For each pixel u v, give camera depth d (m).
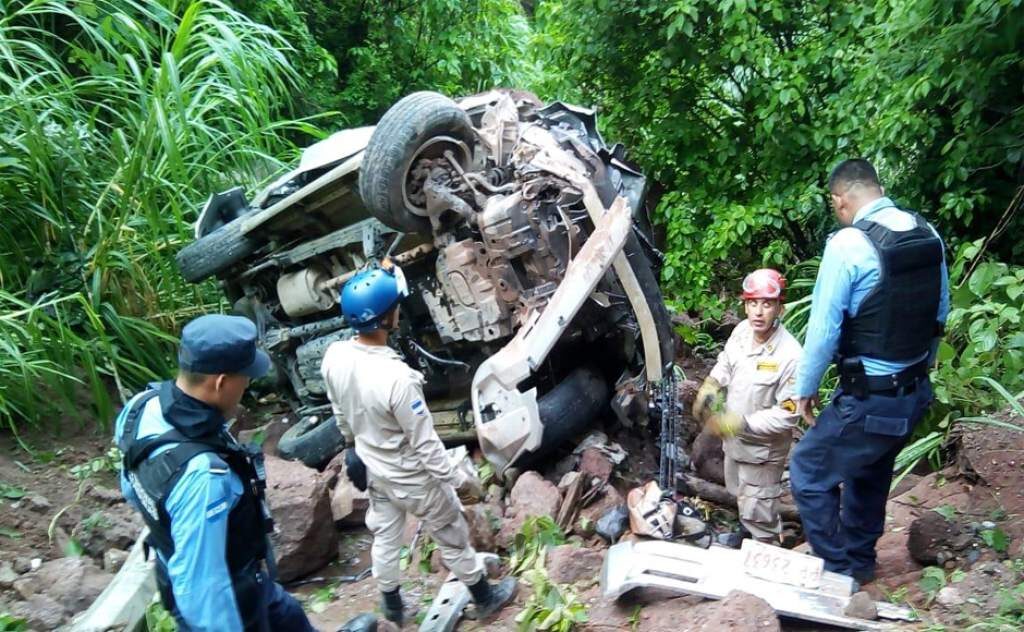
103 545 4.38
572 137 4.87
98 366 5.77
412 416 3.19
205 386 2.29
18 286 5.88
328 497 4.33
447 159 4.47
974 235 6.05
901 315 3.20
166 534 2.28
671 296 7.54
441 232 4.53
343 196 4.94
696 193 7.54
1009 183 5.82
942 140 6.03
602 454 4.66
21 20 7.32
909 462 4.58
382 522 3.47
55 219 5.91
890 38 5.88
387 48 10.93
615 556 3.56
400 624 3.60
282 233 5.34
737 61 6.86
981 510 3.91
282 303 5.47
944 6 5.42
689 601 3.36
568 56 7.93
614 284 4.69
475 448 4.99
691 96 7.64
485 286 4.48
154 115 6.00
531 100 5.32
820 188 7.07
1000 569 3.39
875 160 6.40
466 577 3.47
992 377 4.75
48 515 4.62
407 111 4.32
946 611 3.27
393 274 3.32
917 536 3.73
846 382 3.34
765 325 3.75
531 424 4.29
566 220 4.38
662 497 4.12
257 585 2.48
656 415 4.68
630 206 4.82
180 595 2.21
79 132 6.24
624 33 7.47
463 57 11.07
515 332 4.55
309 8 10.47
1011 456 4.10
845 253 3.20
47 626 3.64
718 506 4.52
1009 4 4.97
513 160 4.55
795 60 7.00
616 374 5.04
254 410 6.15
